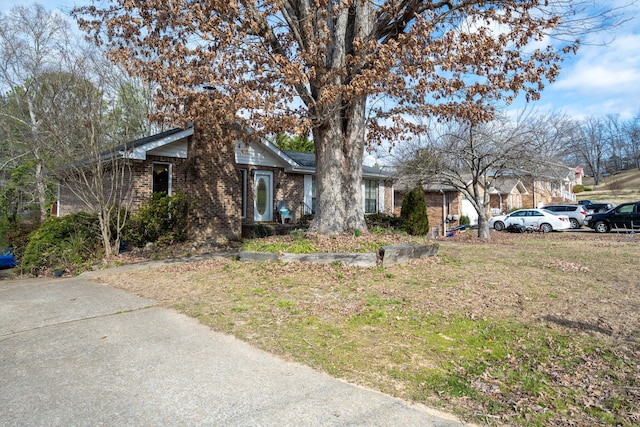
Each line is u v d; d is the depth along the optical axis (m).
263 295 6.04
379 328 4.58
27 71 19.59
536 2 7.86
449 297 5.84
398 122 10.86
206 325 4.78
